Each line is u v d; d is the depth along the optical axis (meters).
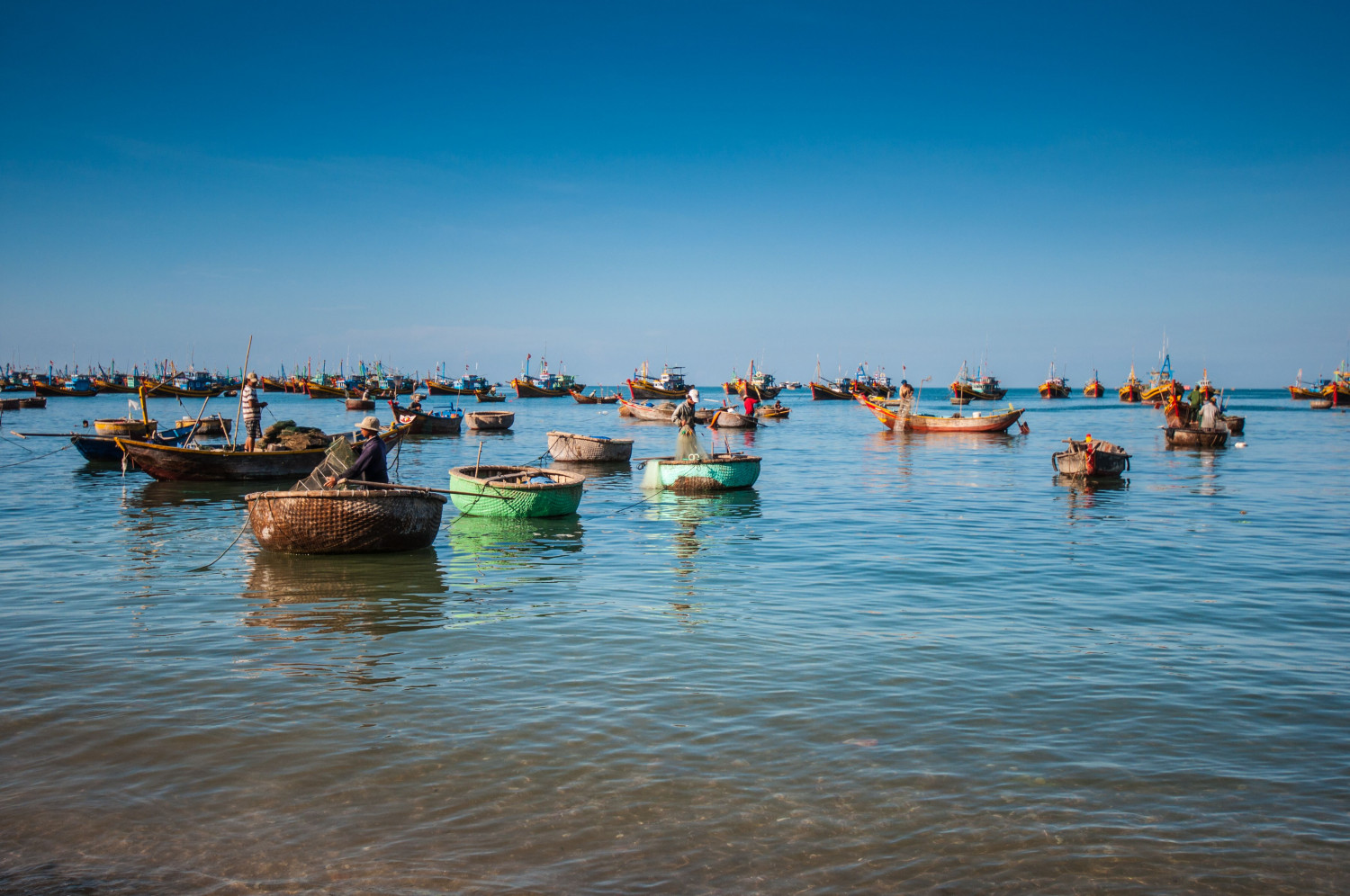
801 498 22.33
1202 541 15.85
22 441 40.72
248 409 26.03
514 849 5.36
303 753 6.64
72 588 11.93
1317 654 9.10
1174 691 7.99
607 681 8.22
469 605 11.12
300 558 14.16
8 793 6.02
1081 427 59.03
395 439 30.20
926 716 7.39
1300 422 62.66
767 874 5.10
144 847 5.38
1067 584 12.39
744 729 7.11
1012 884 5.01
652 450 41.94
